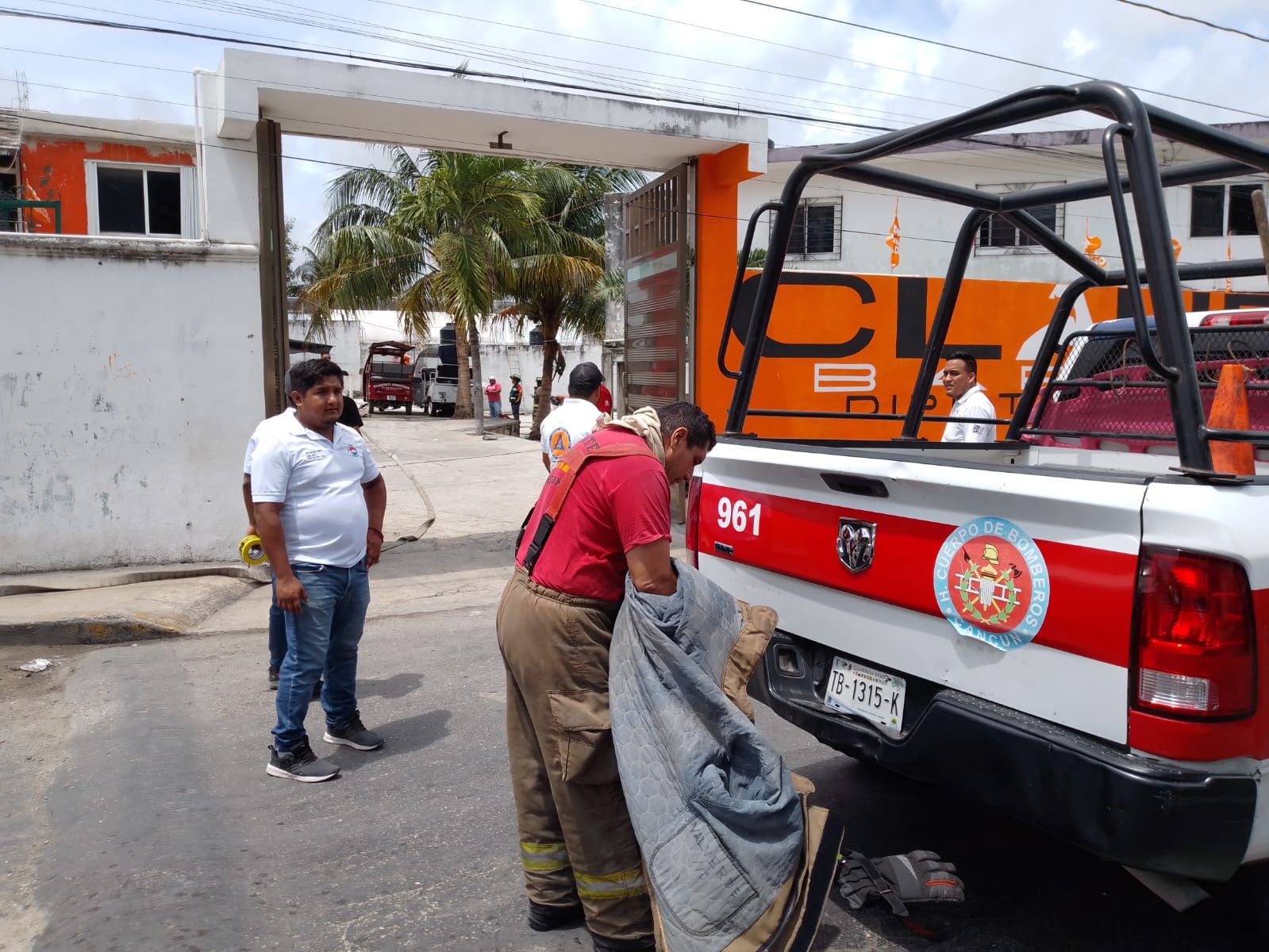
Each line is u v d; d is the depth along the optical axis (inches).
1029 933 114.3
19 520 271.4
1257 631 85.3
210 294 282.4
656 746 96.1
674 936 93.2
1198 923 116.7
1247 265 151.7
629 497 99.8
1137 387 166.6
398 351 1306.6
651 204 389.1
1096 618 90.3
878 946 111.3
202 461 286.4
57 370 271.1
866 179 137.4
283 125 313.0
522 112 304.3
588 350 1443.2
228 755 168.4
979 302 395.2
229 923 115.0
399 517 409.4
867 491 114.3
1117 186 90.2
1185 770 85.4
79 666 217.6
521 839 116.0
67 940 110.9
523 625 103.8
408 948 112.3
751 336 143.9
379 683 205.6
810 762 164.2
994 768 97.3
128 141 545.6
